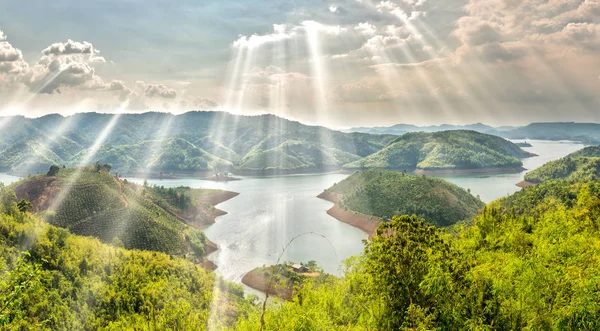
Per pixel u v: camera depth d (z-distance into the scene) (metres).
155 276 90.00
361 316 35.78
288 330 36.59
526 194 180.38
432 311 32.03
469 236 60.75
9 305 21.78
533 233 52.78
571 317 28.02
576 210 56.09
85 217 176.38
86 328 66.81
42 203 183.25
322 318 37.09
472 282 31.86
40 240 88.44
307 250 168.38
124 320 64.94
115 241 153.88
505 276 33.00
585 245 36.22
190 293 85.75
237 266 152.62
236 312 80.12
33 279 23.38
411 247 33.03
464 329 30.34
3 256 76.25
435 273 30.31
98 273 86.44
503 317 31.45
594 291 27.66
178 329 53.62
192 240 176.62
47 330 57.84
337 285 44.50
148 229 172.50
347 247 172.38
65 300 70.81
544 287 30.22
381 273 33.34
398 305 32.69
